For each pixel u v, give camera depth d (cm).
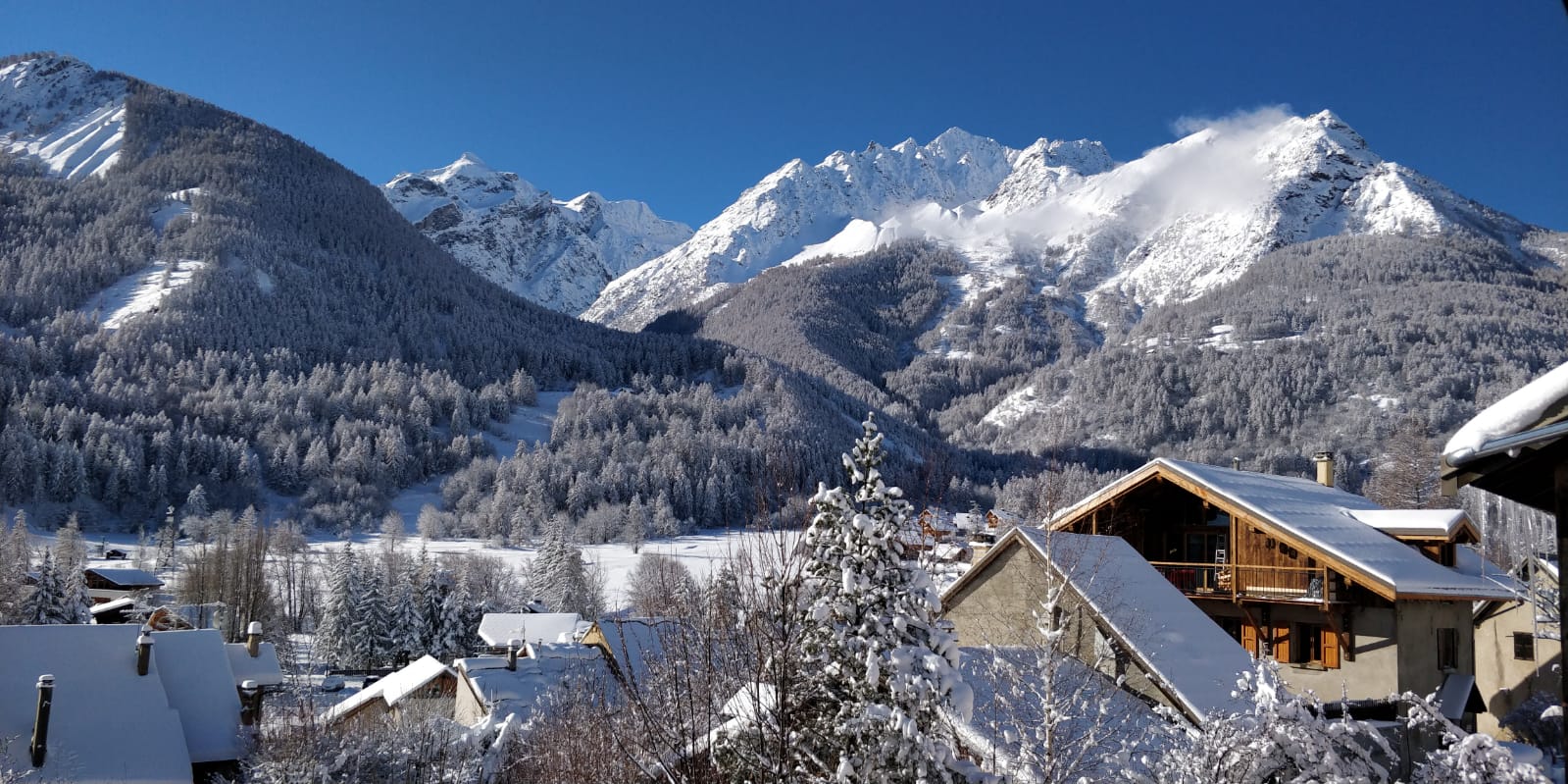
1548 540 2905
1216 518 2820
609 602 9062
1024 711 1595
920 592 1218
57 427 14125
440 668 4138
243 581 7806
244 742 3170
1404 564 2445
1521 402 713
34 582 6694
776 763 1135
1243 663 2011
